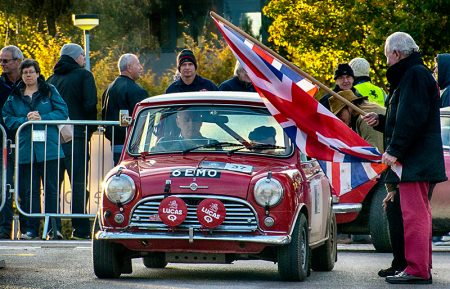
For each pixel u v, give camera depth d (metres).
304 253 18.48
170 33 80.94
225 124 19.31
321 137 19.05
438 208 24.95
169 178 17.89
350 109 24.50
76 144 26.66
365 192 24.17
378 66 50.56
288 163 18.88
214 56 51.56
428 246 18.20
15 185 26.47
